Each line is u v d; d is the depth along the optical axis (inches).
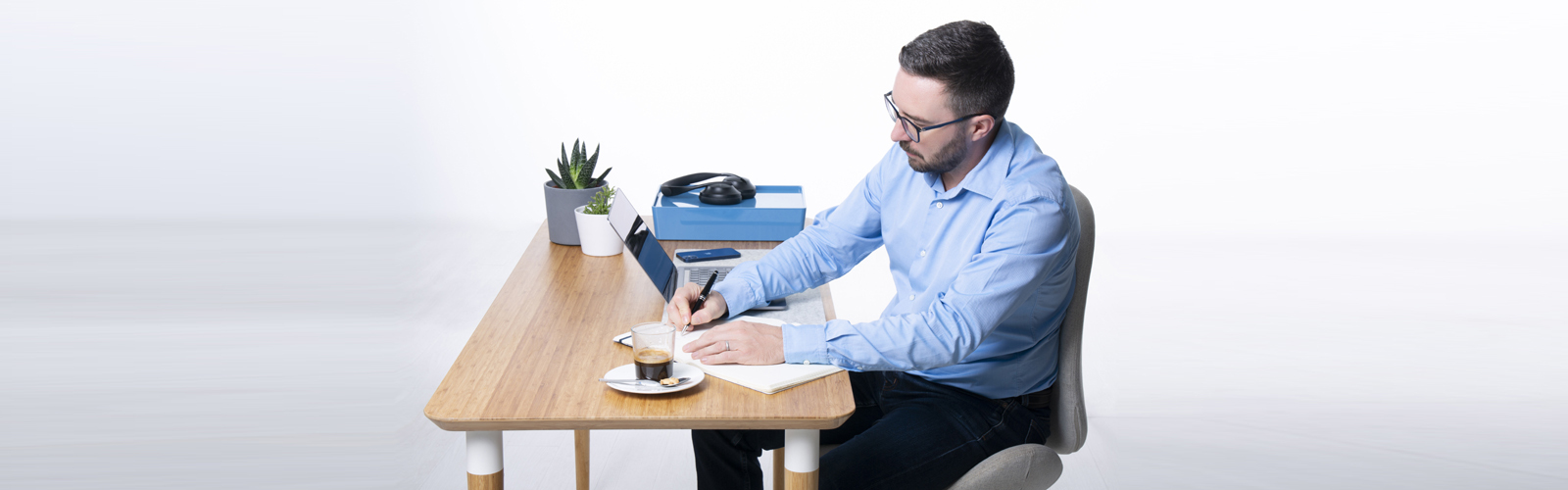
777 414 50.9
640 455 109.7
